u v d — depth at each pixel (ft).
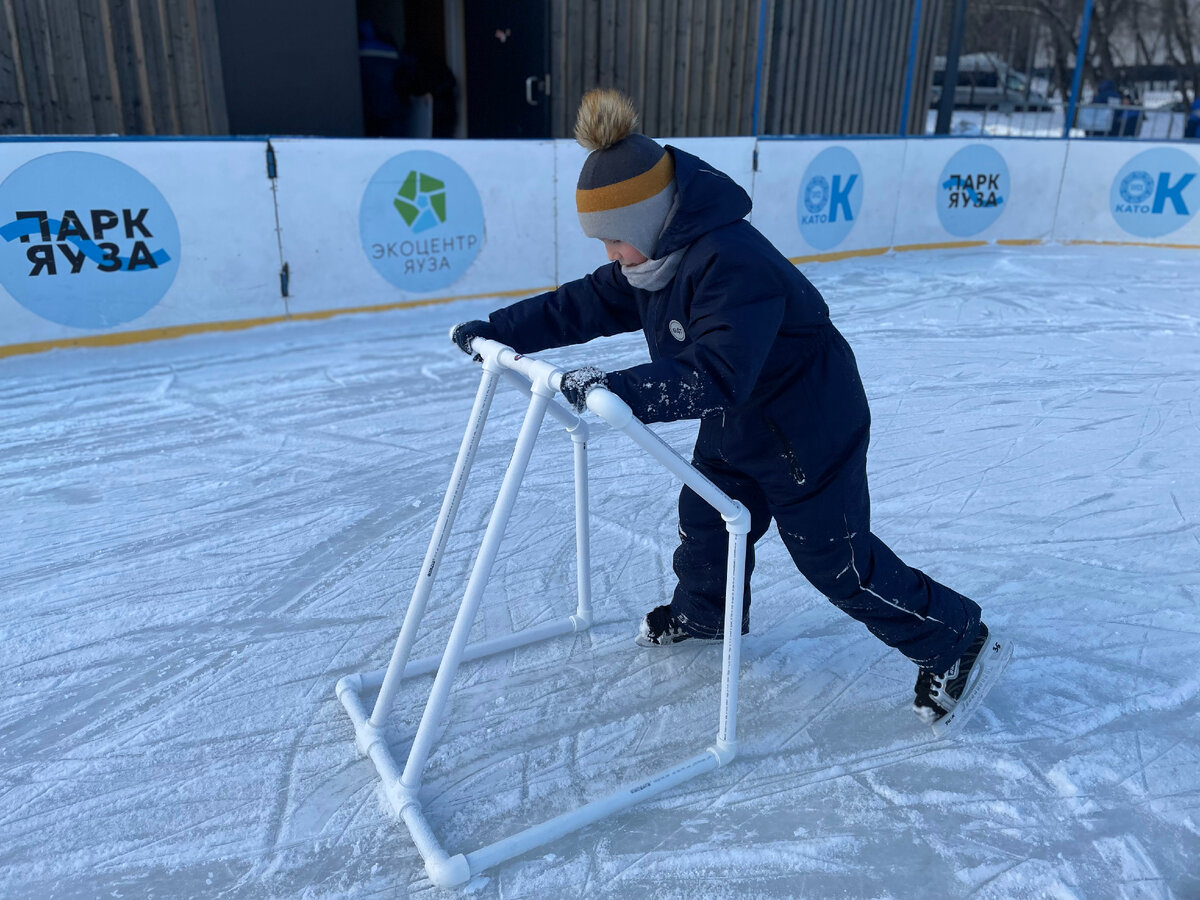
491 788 5.63
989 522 9.21
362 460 11.03
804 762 5.82
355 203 17.53
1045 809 5.36
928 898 4.74
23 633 7.29
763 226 23.61
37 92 20.56
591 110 4.51
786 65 32.30
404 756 5.91
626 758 5.91
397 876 4.93
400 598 7.88
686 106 30.40
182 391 13.58
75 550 8.70
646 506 9.71
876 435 11.77
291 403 13.12
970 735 6.03
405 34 30.45
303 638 7.26
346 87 25.23
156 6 21.47
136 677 6.73
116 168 14.94
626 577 8.21
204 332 16.52
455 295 19.33
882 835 5.19
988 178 27.12
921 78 38.52
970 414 12.59
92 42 20.94
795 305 4.75
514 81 28.14
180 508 9.66
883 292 21.07
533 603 7.78
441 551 5.48
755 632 7.34
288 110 24.39
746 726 6.20
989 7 54.13
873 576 5.37
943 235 27.25
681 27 29.25
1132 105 48.65
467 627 4.94
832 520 5.18
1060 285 21.70
